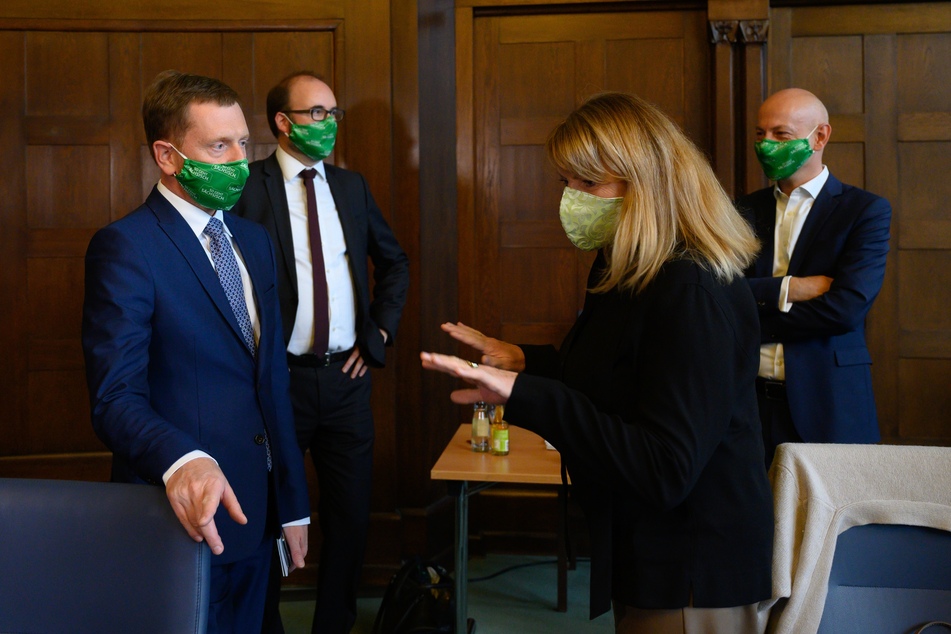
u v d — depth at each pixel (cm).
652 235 119
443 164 352
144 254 160
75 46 337
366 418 279
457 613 240
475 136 361
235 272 179
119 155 339
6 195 338
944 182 340
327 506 277
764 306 244
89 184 339
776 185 267
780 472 122
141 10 335
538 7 352
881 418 344
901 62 340
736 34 339
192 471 119
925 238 341
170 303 162
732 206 128
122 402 145
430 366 117
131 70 338
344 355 275
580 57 355
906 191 341
